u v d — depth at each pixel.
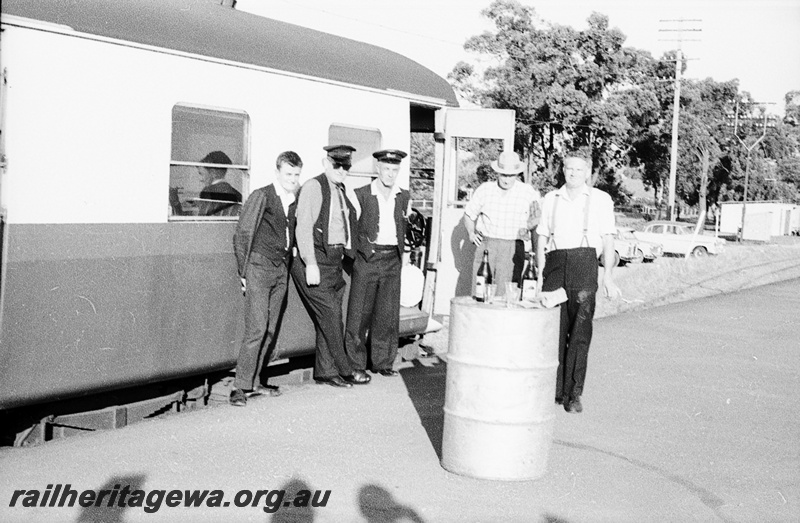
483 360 6.51
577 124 48.44
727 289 22.50
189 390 8.68
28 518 5.57
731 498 6.50
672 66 54.09
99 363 7.27
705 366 11.55
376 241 9.68
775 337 14.23
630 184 125.00
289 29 9.77
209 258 8.21
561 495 6.35
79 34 7.04
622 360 11.77
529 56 48.62
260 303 8.40
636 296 19.77
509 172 10.37
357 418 8.21
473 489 6.39
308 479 6.49
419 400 9.01
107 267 7.29
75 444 7.16
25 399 6.76
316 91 9.42
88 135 7.14
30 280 6.74
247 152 8.67
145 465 6.66
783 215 76.69
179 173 7.96
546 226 8.74
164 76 7.75
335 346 9.41
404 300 11.24
